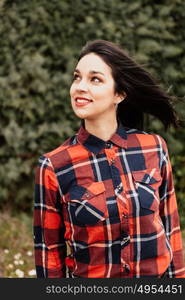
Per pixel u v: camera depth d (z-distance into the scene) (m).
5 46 3.83
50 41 3.76
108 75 1.48
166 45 3.76
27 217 3.97
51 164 1.53
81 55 1.51
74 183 1.51
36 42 3.80
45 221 1.58
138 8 3.72
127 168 1.55
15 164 3.92
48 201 1.55
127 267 1.50
